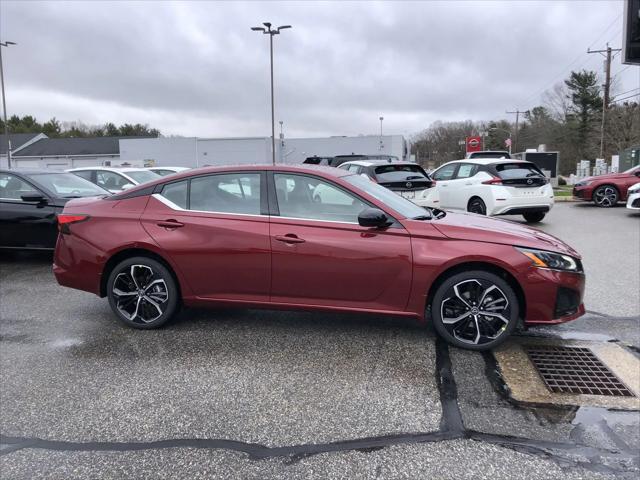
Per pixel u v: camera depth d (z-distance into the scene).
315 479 2.52
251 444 2.82
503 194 10.68
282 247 4.11
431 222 4.07
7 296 5.76
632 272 6.66
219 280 4.29
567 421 3.02
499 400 3.28
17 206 7.02
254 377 3.62
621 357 3.94
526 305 3.91
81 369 3.78
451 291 3.99
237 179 4.36
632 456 2.68
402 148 47.53
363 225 3.96
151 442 2.84
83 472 2.59
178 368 3.78
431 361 3.87
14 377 3.66
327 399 3.30
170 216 4.38
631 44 12.57
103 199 4.68
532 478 2.51
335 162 21.38
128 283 4.54
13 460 2.69
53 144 63.38
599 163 27.30
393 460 2.66
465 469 2.58
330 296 4.15
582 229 10.62
